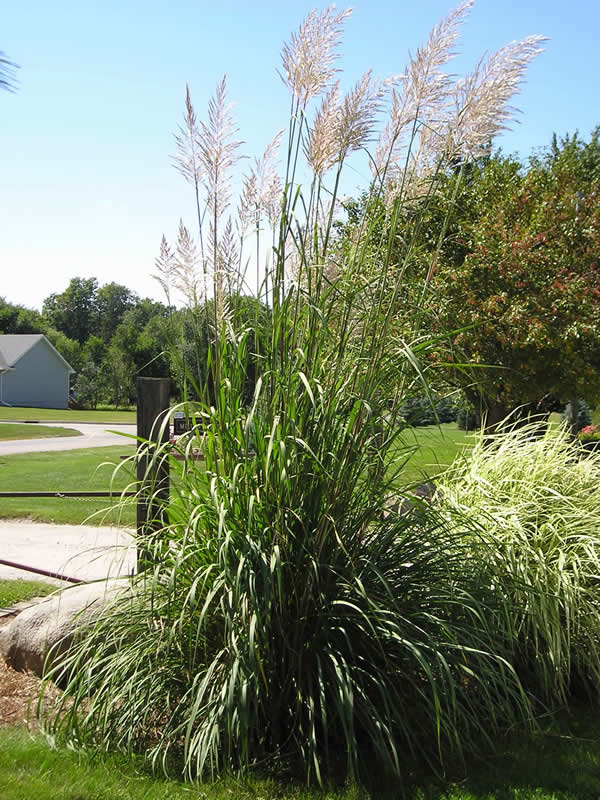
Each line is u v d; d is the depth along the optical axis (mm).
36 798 3053
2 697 4352
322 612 3643
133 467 5188
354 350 3844
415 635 3660
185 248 4004
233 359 3814
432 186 3795
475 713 3779
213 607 3686
